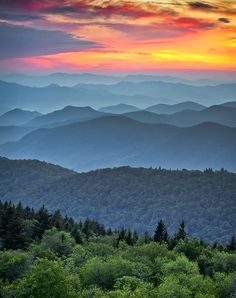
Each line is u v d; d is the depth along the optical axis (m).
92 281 73.56
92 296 62.19
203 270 95.38
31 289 54.84
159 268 82.00
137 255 91.81
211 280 73.12
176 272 76.69
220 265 93.94
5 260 75.56
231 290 69.50
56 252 97.56
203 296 61.06
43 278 55.50
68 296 56.31
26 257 76.31
